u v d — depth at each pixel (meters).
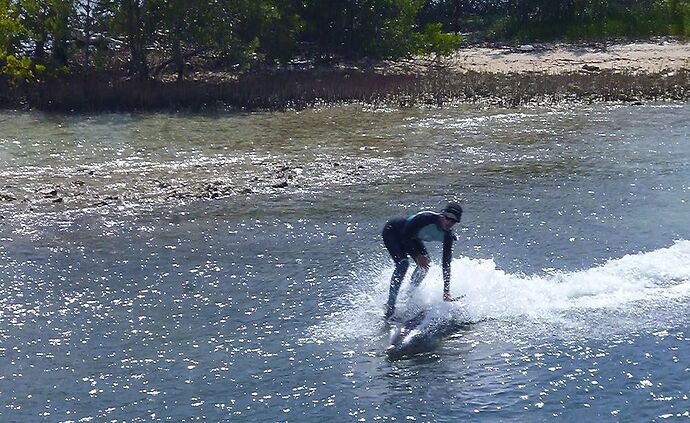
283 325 10.80
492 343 10.29
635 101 23.86
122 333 10.62
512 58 29.59
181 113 22.53
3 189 16.02
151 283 12.11
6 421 8.72
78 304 11.45
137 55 25.52
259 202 15.67
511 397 9.23
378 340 10.38
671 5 33.16
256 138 20.09
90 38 26.06
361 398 9.20
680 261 12.57
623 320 10.81
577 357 9.98
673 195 15.91
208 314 11.12
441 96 24.30
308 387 9.38
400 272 10.88
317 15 28.47
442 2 35.00
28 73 22.98
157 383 9.45
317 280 12.17
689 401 9.18
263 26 26.28
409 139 20.14
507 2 35.47
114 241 13.70
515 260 12.81
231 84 24.45
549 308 11.13
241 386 9.41
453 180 17.02
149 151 18.88
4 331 10.64
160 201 15.63
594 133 20.64
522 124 21.53
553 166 17.94
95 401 9.10
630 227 14.23
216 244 13.59
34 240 13.67
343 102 23.88
